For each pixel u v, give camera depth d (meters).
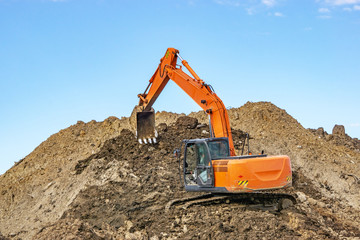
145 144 19.94
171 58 17.30
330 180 19.64
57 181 19.81
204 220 13.41
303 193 16.77
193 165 17.20
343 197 18.62
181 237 12.83
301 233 12.59
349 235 13.91
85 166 19.84
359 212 17.34
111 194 16.42
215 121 14.96
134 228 13.95
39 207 18.28
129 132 21.70
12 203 19.81
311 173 19.83
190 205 14.39
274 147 20.83
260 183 13.12
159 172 17.72
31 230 16.83
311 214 14.71
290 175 13.51
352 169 20.81
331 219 15.18
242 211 14.02
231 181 13.17
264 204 14.76
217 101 14.95
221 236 12.09
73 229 11.80
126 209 15.17
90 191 17.05
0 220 18.70
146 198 15.70
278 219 13.27
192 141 14.38
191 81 15.98
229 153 14.38
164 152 19.22
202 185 13.93
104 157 19.59
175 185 16.58
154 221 14.07
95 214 15.32
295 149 21.11
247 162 13.13
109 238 13.28
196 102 15.73
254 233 12.26
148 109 19.64
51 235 11.39
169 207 14.52
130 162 18.64
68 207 16.62
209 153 13.75
